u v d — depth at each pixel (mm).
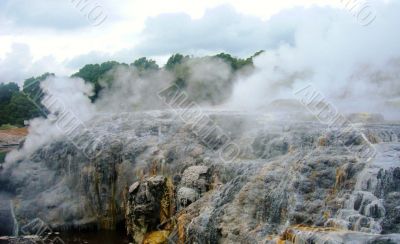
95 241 22797
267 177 16453
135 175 24516
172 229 20047
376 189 14094
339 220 13484
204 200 18422
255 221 15766
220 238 16109
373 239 11633
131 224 21625
